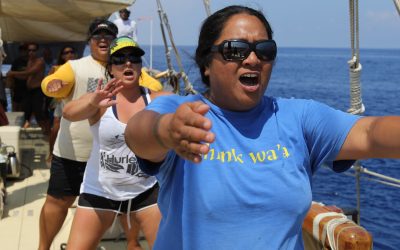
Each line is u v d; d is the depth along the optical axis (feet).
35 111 31.09
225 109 5.79
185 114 4.16
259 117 5.81
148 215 10.91
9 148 22.03
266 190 5.49
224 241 5.47
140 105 10.68
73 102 10.32
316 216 9.64
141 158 5.47
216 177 5.51
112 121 10.25
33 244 15.19
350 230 8.75
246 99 5.61
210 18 5.81
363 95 166.40
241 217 5.49
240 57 5.47
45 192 20.39
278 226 5.52
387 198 42.96
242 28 5.57
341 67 508.53
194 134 4.09
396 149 5.28
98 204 10.62
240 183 5.49
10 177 21.81
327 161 5.97
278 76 331.16
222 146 5.61
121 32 34.55
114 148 10.36
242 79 5.59
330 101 146.92
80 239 10.52
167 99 5.85
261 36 5.60
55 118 23.88
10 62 44.34
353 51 11.75
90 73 13.01
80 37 33.55
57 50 37.65
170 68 22.59
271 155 5.64
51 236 13.33
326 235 9.19
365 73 373.81
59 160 12.87
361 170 13.07
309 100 6.11
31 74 30.66
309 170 5.90
